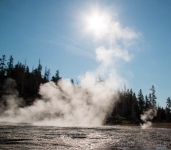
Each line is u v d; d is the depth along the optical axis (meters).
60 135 26.45
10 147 16.53
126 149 18.34
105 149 17.95
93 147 18.72
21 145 17.67
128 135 31.05
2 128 31.17
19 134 24.83
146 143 22.64
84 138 24.95
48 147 17.41
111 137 27.27
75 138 24.47
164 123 93.38
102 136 28.02
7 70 101.50
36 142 19.64
